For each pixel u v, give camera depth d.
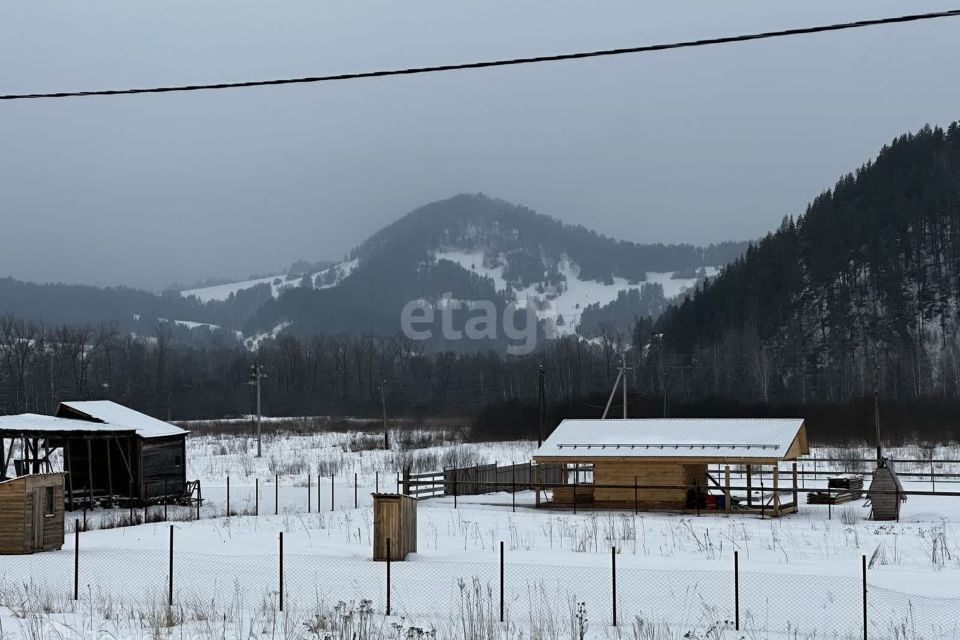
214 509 47.16
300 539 33.78
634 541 33.22
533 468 57.34
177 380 165.25
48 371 154.25
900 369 135.38
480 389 151.38
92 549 30.72
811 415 100.06
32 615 19.94
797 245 176.88
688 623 20.12
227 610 21.17
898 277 160.75
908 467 63.88
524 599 22.28
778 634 19.28
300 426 118.19
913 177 181.50
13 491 29.55
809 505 46.56
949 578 25.53
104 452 51.84
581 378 146.75
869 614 20.84
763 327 160.38
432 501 48.91
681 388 139.75
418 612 21.14
